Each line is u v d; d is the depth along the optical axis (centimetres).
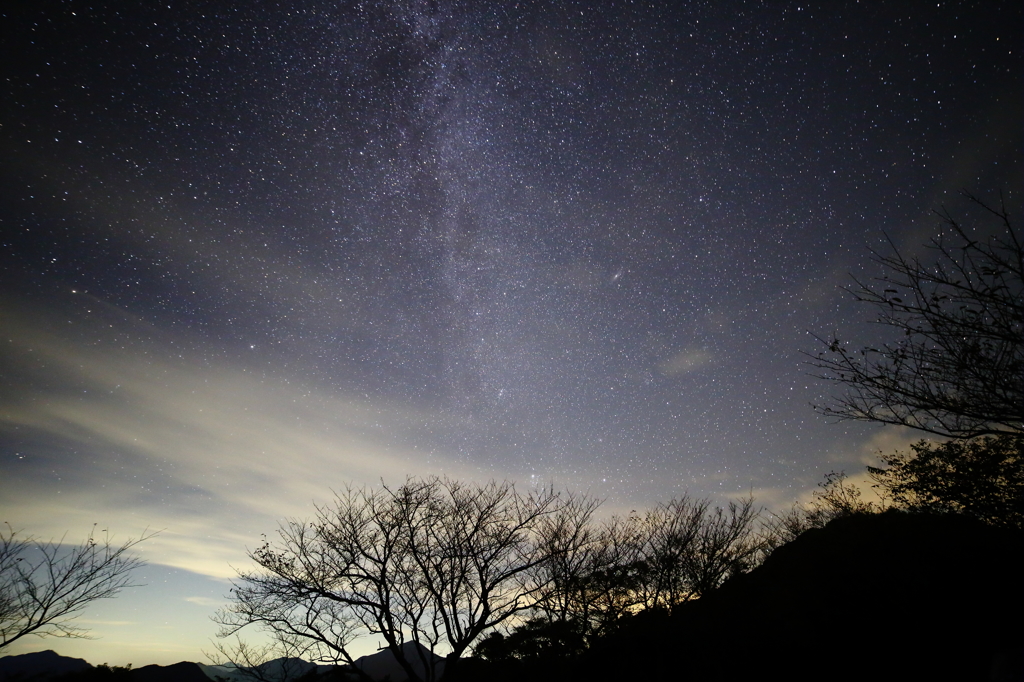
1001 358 708
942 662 961
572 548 1756
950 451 1061
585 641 1577
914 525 1202
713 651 1276
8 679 1892
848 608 1154
